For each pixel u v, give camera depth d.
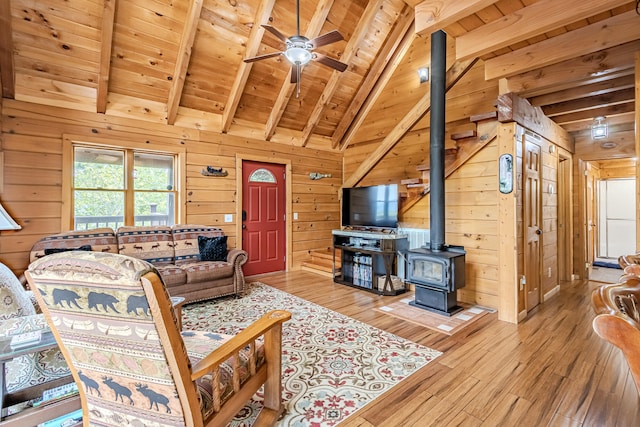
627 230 7.03
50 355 1.74
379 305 3.78
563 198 5.00
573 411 1.81
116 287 1.02
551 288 4.23
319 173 6.26
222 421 1.33
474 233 3.77
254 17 4.04
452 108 4.67
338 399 1.94
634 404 1.86
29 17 3.15
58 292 1.12
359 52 5.23
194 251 4.28
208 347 1.59
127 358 1.14
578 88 3.21
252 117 5.28
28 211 3.44
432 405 1.88
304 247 6.03
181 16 3.72
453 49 4.75
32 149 3.47
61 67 3.57
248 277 5.27
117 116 4.01
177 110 4.43
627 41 2.16
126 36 3.63
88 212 3.90
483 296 3.70
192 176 4.63
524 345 2.67
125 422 1.27
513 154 3.16
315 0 4.23
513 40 2.20
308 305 3.79
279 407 1.75
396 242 4.35
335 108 5.95
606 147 4.78
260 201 5.44
